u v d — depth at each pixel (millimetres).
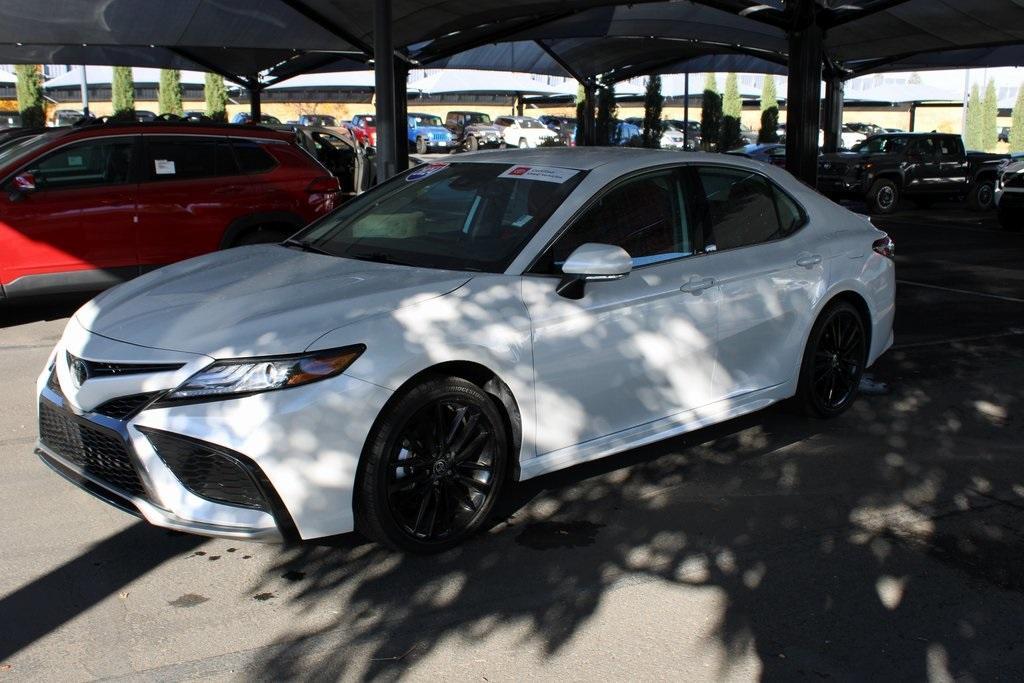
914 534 4148
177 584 3602
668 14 18297
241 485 3361
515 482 4152
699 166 4938
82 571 3688
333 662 3098
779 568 3811
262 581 3639
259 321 3561
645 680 3025
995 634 3346
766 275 4977
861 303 5645
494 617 3400
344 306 3670
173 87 36500
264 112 50594
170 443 3359
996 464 5016
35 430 5398
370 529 3678
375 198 5125
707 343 4684
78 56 19875
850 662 3154
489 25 16328
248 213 8844
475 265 4160
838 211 5750
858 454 5133
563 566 3799
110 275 8273
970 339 8016
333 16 14906
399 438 3602
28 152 8016
